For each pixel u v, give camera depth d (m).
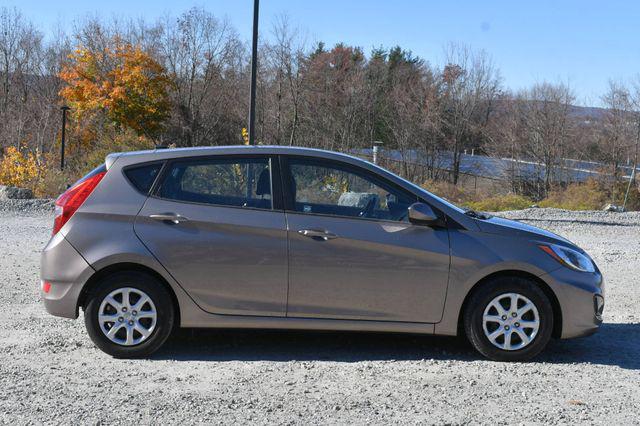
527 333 5.67
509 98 50.69
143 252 5.54
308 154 5.85
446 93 51.69
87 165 26.72
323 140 48.72
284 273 5.62
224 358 5.67
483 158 49.53
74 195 5.68
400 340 6.33
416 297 5.67
